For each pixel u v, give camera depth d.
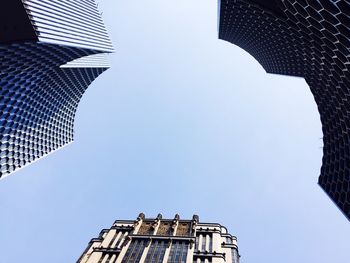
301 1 46.06
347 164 59.59
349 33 42.00
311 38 56.03
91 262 67.06
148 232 78.62
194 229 79.62
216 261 66.00
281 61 122.56
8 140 108.62
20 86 113.25
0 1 78.31
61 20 106.94
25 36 87.62
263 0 67.94
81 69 152.62
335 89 62.78
